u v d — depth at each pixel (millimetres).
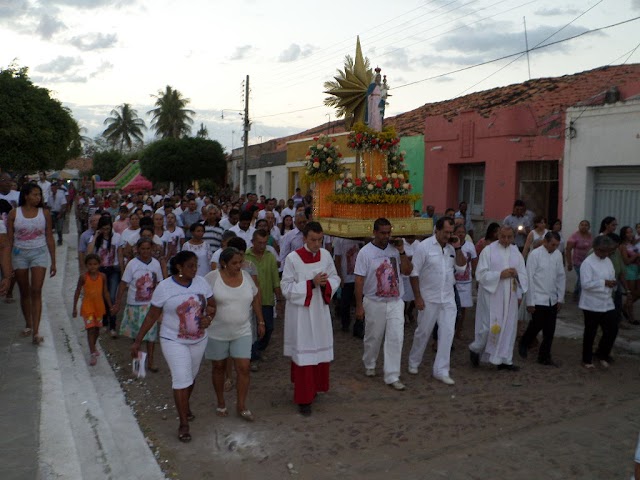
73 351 8195
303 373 6230
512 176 14938
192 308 5562
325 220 9930
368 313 7238
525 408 6512
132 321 7566
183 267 5570
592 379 7559
